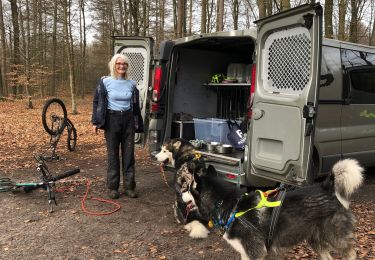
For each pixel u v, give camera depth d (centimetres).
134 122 604
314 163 570
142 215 521
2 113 1895
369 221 495
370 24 1866
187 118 678
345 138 609
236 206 344
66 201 572
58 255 400
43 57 3114
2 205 551
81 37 3444
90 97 3675
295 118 421
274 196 342
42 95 2945
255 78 475
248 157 490
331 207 334
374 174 765
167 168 572
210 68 727
